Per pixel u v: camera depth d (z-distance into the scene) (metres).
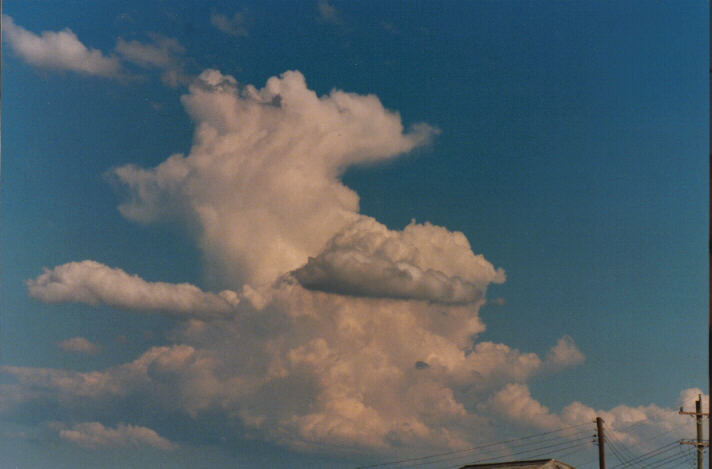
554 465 62.78
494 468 64.62
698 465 68.62
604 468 71.25
